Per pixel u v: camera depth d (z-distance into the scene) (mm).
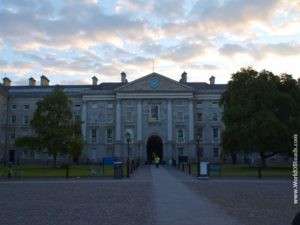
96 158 105438
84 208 18359
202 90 106750
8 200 21484
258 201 20953
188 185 31391
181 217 15875
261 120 57656
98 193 25141
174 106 105250
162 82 105312
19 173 44500
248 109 61031
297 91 64188
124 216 16094
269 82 61812
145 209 18016
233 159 102062
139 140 103812
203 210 17734
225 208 18344
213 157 104938
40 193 25219
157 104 105312
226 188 28688
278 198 22328
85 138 105688
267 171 55031
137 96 104875
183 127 104625
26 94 108188
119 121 104688
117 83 114188
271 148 59188
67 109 72000
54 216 16125
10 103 108562
